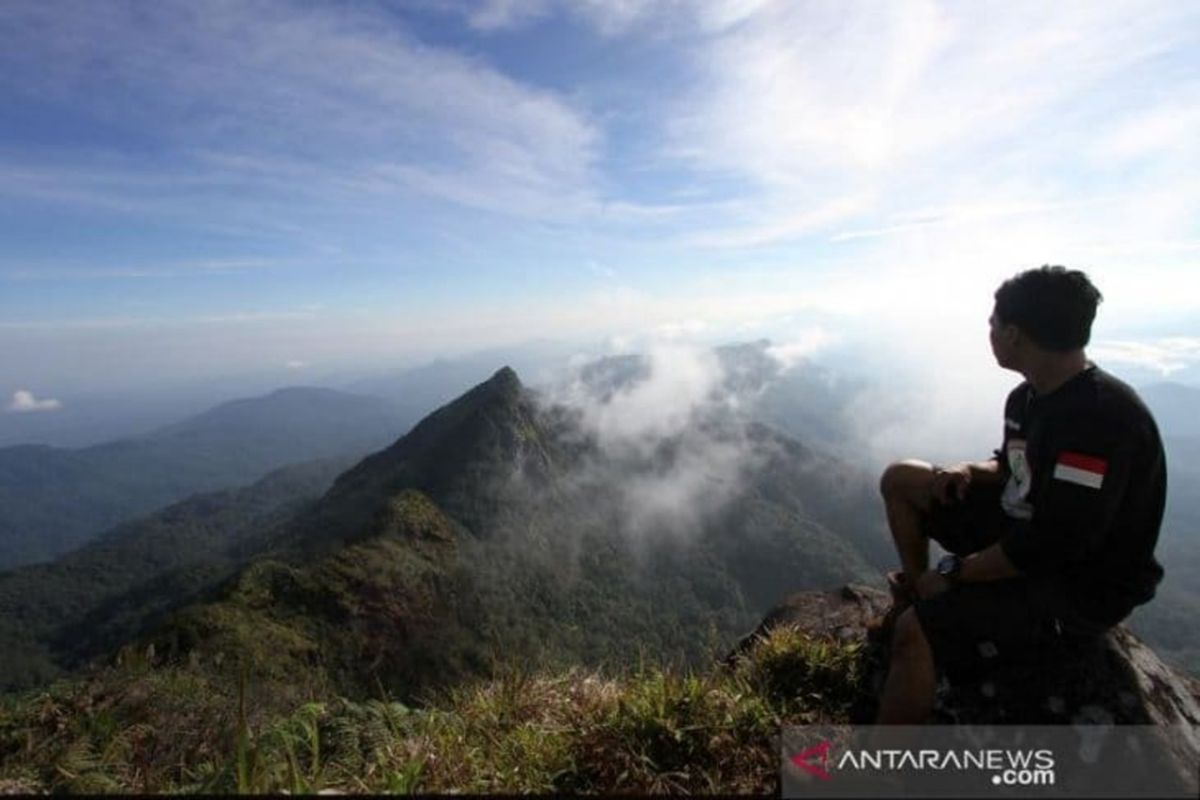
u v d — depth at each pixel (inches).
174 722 173.2
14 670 3376.0
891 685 120.6
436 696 197.2
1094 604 113.7
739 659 177.6
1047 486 108.9
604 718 148.5
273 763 142.6
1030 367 116.8
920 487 140.3
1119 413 107.2
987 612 116.5
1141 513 110.5
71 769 147.9
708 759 135.5
